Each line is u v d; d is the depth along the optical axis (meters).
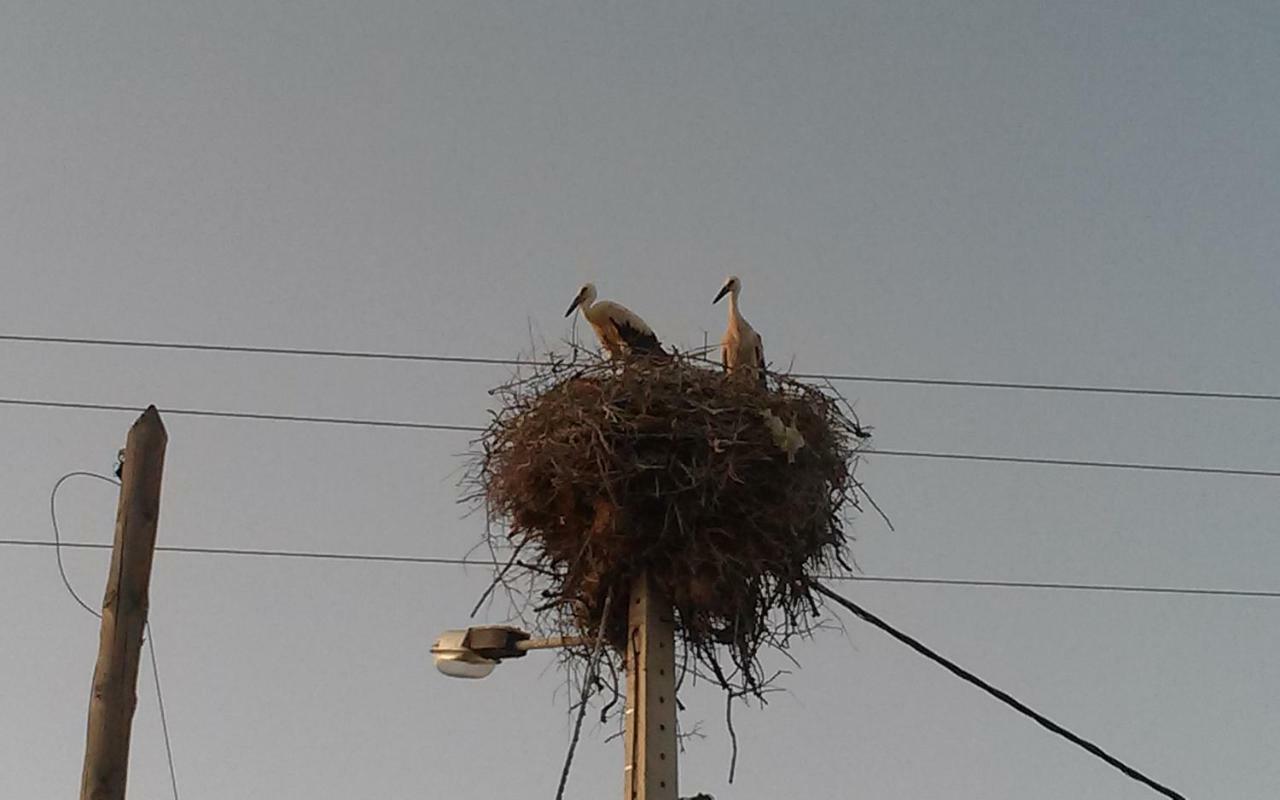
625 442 10.49
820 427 11.20
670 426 10.49
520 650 11.08
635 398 10.63
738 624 10.49
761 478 10.61
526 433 10.96
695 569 10.29
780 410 10.91
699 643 10.53
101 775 8.94
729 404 10.70
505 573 11.09
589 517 10.69
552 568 11.04
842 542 11.23
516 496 10.96
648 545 10.39
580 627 10.86
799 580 10.73
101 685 9.17
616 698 10.58
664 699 10.05
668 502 10.39
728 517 10.51
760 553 10.51
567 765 10.11
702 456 10.46
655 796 9.75
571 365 11.16
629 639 10.27
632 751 9.90
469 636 11.12
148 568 9.59
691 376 10.88
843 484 11.40
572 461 10.55
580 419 10.61
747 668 10.52
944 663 10.98
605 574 10.54
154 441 9.91
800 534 10.77
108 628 9.34
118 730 9.07
